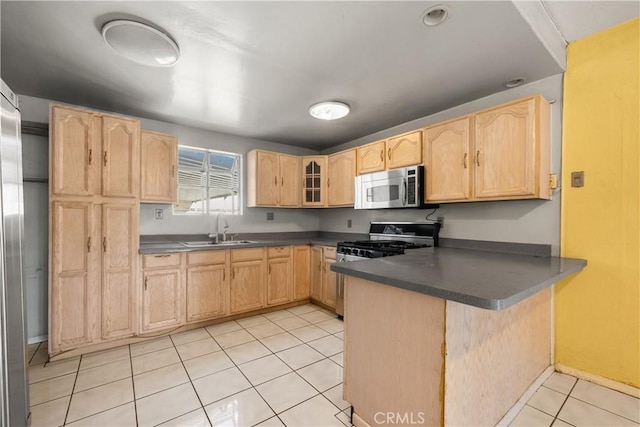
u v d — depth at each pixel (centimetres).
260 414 166
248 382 197
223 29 166
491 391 147
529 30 167
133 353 238
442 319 120
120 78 225
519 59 196
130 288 256
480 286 119
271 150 413
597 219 197
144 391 187
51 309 225
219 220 368
